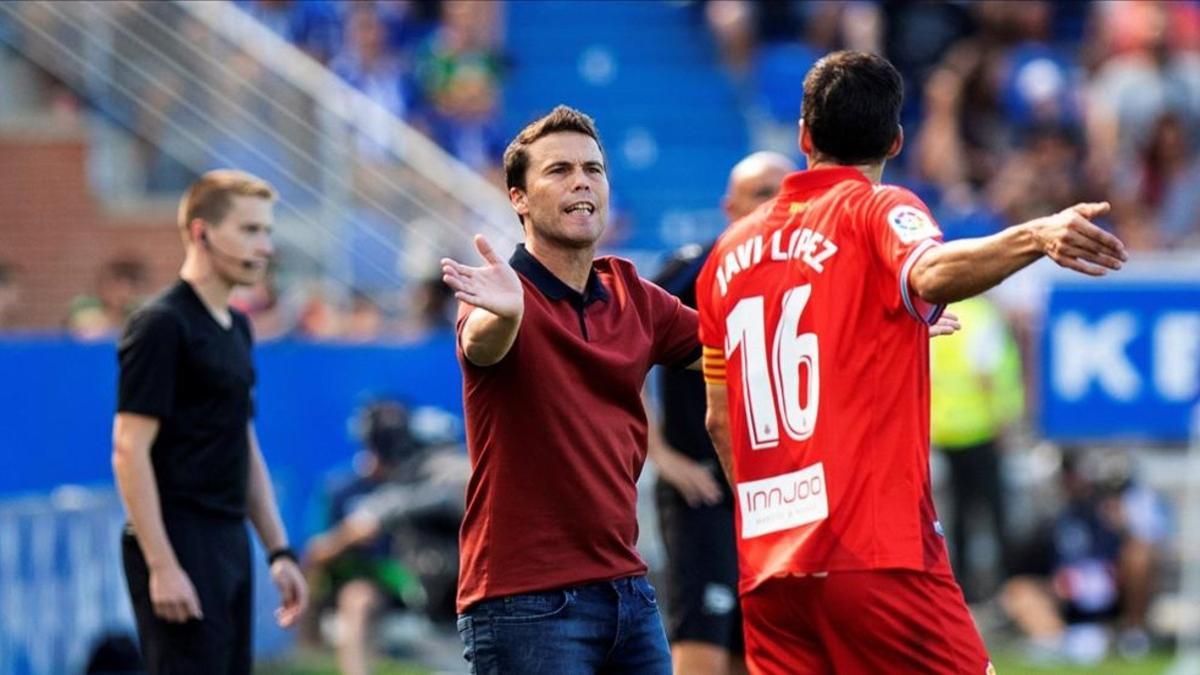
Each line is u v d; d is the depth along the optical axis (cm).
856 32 6394
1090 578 4228
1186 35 6538
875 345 1944
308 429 4328
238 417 2441
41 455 3816
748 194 2581
